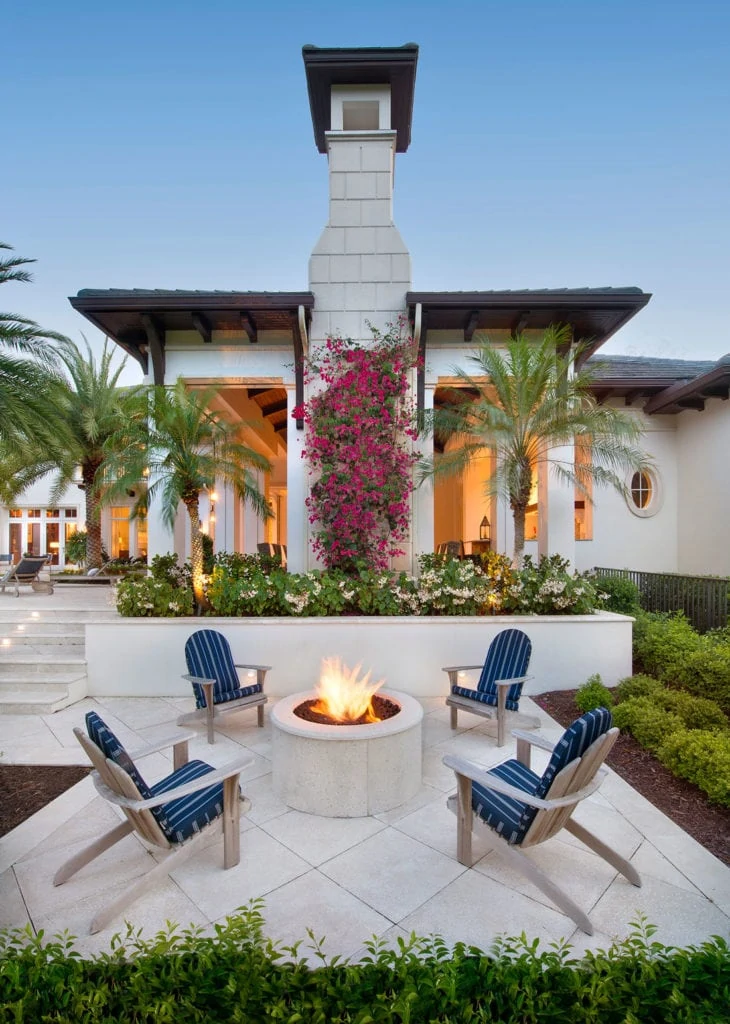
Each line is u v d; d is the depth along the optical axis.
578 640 6.68
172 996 1.94
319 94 8.66
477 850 3.30
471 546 13.88
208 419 7.50
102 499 7.50
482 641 6.59
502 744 4.99
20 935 2.52
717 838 3.44
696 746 4.06
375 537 7.88
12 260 7.73
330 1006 1.96
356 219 8.33
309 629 6.51
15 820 3.70
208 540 10.80
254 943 2.28
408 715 4.20
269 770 4.50
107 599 9.38
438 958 2.18
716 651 6.36
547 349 7.25
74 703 6.31
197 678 5.14
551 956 2.17
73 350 13.27
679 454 11.41
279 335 8.44
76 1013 1.90
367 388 7.86
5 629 7.73
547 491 8.63
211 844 3.39
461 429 7.59
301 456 8.06
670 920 2.65
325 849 3.30
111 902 2.79
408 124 9.36
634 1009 1.90
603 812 3.76
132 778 2.85
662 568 11.41
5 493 15.37
